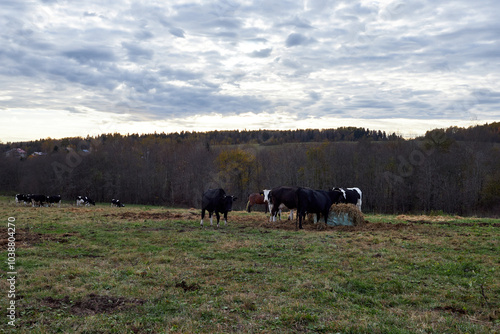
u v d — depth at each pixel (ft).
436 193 169.37
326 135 317.63
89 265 31.50
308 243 40.91
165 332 18.38
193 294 24.63
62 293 24.14
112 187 217.36
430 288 25.94
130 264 32.53
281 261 33.63
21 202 127.24
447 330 19.11
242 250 37.76
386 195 184.75
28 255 34.91
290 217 63.62
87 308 21.91
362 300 23.85
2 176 235.81
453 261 32.58
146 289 25.20
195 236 45.85
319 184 196.75
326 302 23.44
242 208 185.06
